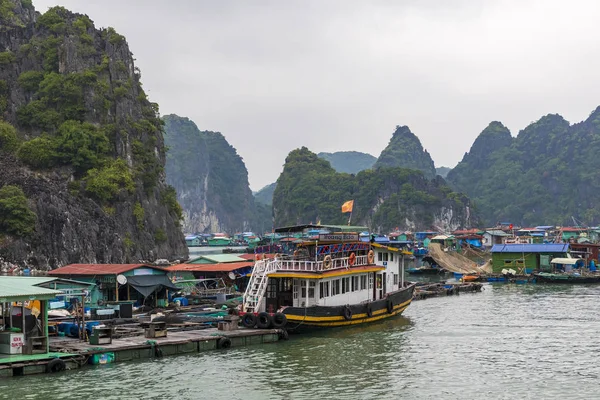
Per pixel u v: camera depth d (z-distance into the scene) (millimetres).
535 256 90125
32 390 28109
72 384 29172
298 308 40031
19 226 107125
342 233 46750
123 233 128125
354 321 43844
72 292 41625
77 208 119438
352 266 44906
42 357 30797
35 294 30969
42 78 141750
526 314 53844
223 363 33594
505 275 86312
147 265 52844
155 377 30672
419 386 30016
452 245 153625
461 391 29266
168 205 154375
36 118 133875
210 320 43219
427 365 34156
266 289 42656
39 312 32219
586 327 46906
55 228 113312
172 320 42719
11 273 102562
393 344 39406
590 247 95938
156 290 53438
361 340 40375
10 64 143000
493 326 47094
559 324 48312
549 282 83125
